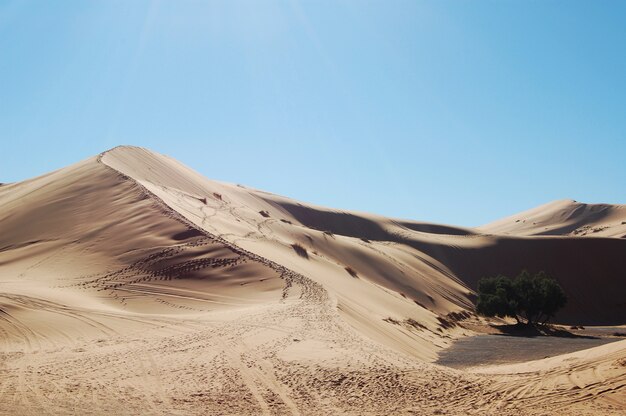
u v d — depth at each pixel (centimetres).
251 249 3622
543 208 15975
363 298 3475
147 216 3950
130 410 1107
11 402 1130
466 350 3045
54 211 4328
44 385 1295
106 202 4338
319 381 1370
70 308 2473
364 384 1352
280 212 8194
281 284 2988
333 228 8719
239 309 2536
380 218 9788
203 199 5531
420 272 6269
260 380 1378
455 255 8200
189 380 1378
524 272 5600
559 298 5316
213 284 2998
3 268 3409
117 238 3656
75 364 1555
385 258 5884
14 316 2289
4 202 5097
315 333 1975
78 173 5181
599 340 3881
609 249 8150
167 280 3052
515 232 14175
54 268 3300
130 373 1449
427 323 3822
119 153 6166
